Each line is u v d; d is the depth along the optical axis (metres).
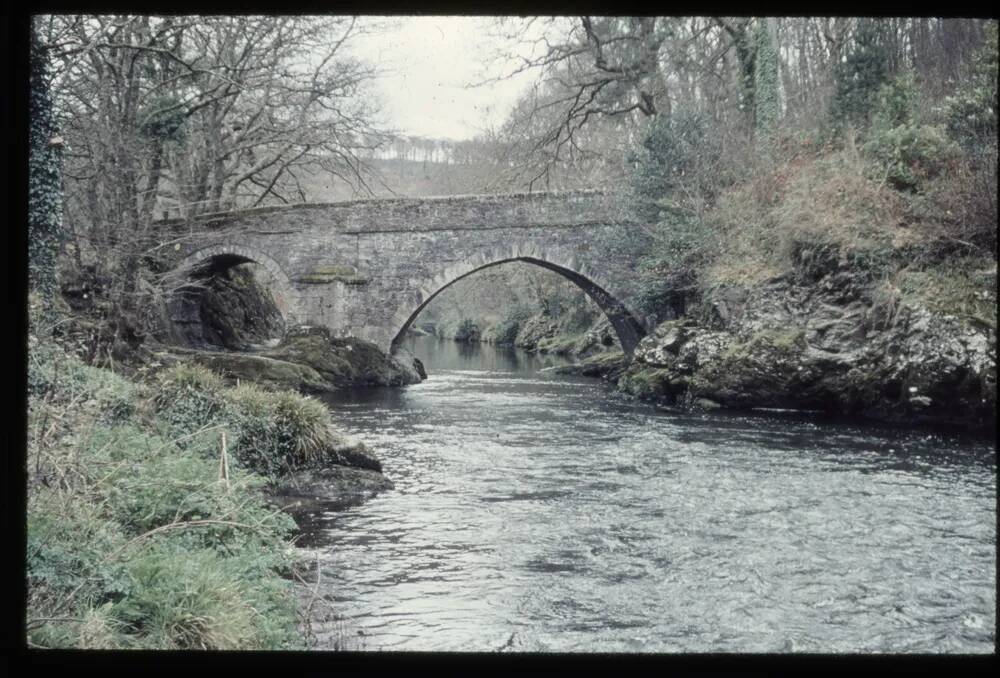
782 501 10.95
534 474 12.80
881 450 14.37
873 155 20.03
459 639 6.57
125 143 18.62
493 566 8.41
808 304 19.25
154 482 7.61
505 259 27.47
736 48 25.75
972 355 15.52
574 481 12.29
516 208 27.34
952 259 17.12
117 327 16.70
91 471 7.35
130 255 18.12
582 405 21.45
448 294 60.59
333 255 28.25
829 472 12.68
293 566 7.71
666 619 7.08
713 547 9.04
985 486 11.69
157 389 11.13
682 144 24.45
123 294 17.94
